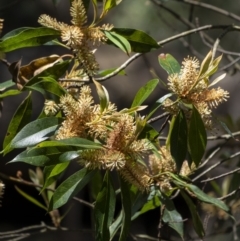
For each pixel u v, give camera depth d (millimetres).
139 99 2297
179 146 2287
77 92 2371
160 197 2385
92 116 2209
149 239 2756
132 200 2352
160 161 2350
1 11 3020
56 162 2189
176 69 2350
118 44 2275
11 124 2346
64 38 2260
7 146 2275
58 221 2756
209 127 2287
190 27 3088
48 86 2262
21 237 2738
